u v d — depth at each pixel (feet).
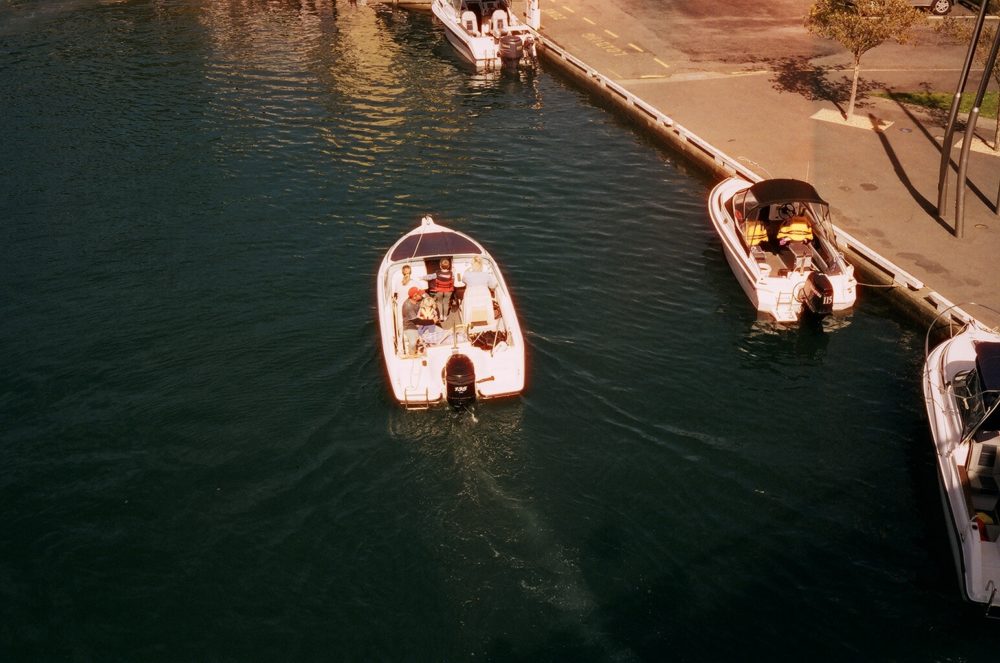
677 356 59.41
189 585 41.83
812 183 79.36
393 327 57.41
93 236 73.61
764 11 133.69
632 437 51.49
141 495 47.06
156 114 100.12
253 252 71.51
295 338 60.18
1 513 45.85
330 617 40.16
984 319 60.18
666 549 43.93
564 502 46.60
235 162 88.17
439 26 135.85
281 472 48.52
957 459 47.03
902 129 90.22
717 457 50.26
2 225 75.15
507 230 75.77
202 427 51.88
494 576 42.16
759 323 63.41
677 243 74.28
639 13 134.51
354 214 78.23
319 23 135.85
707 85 104.53
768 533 45.21
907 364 59.52
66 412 53.26
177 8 142.20
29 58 117.91
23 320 62.28
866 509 47.14
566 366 57.67
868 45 87.40
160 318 62.54
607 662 38.04
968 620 40.93
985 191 77.25
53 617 40.37
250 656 38.52
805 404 55.21
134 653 38.78
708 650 38.83
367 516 45.55
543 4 140.77
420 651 38.58
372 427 51.72
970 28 87.81
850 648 39.32
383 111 102.68
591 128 98.48
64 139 92.73
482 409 53.21
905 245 69.31
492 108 104.22
